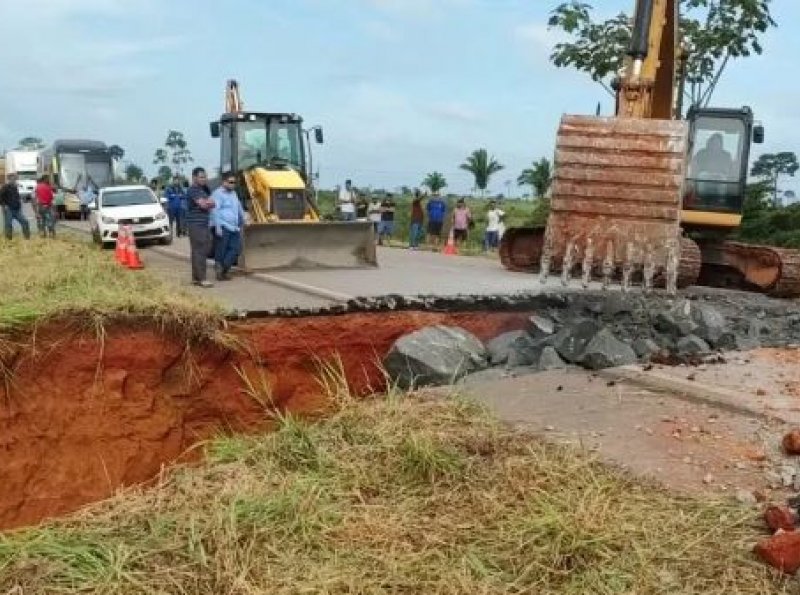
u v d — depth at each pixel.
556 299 11.50
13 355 8.30
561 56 23.22
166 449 8.87
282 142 19.31
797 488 6.25
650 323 10.59
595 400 8.32
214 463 7.33
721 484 6.37
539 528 5.70
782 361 9.55
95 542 5.93
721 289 15.86
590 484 6.32
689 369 9.15
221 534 5.84
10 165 52.00
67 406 8.48
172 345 9.09
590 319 10.62
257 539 5.82
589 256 12.56
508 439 7.32
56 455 8.36
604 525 5.69
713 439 7.18
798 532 5.38
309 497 6.34
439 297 10.91
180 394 9.09
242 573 5.43
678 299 11.69
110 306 8.89
